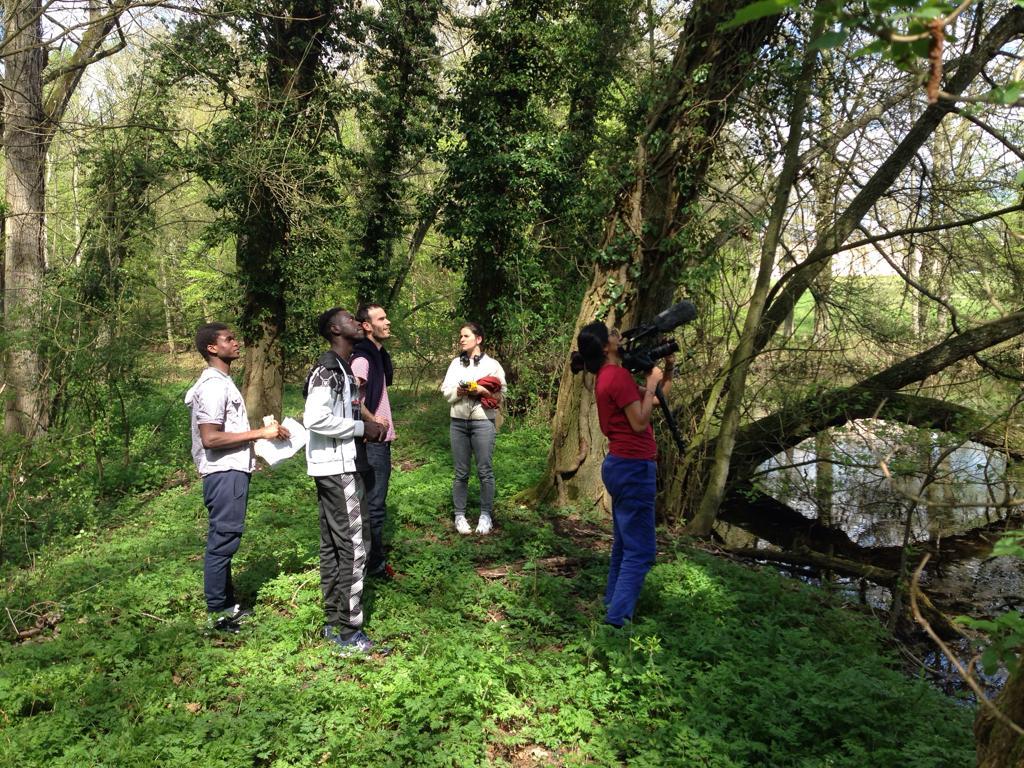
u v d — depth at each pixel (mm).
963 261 8039
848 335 8820
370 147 15859
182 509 7836
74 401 9016
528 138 13711
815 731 3750
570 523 7402
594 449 7816
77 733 3561
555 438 8039
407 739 3428
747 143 8398
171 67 11758
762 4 1034
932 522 7746
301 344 14422
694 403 8727
